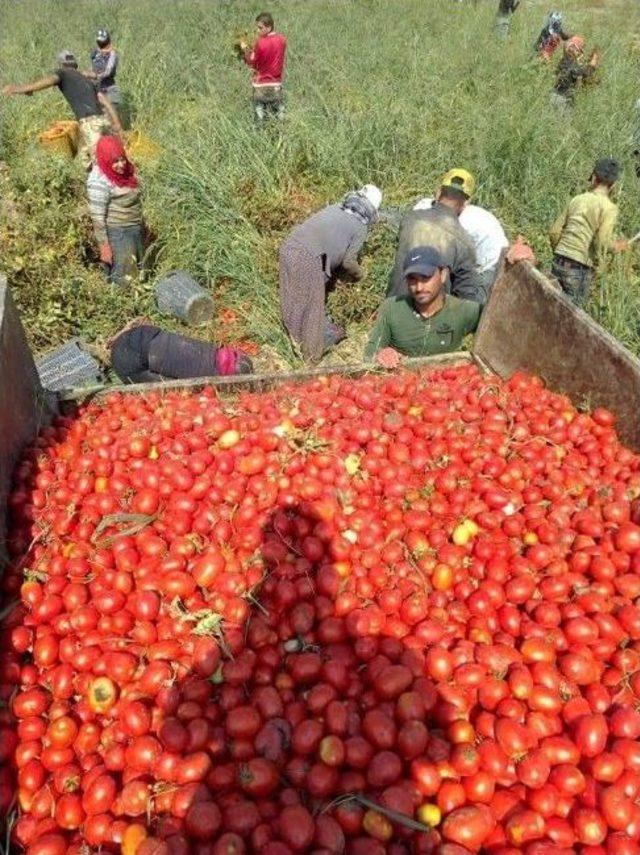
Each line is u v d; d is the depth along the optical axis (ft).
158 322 15.78
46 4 40.98
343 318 15.98
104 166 15.34
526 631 6.39
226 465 8.21
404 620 6.60
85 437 9.01
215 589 6.84
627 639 6.28
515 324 10.48
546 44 28.76
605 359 8.80
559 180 19.42
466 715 5.80
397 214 17.69
